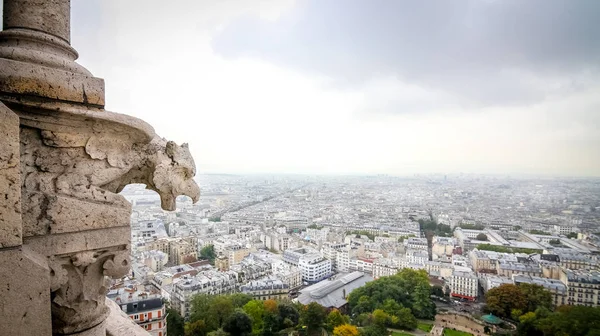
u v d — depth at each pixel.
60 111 6.58
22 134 6.48
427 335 92.75
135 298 84.75
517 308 98.56
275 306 95.06
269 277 142.50
